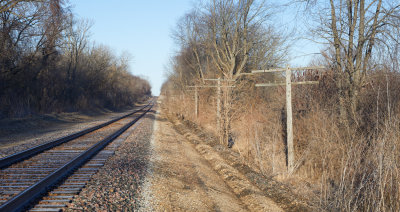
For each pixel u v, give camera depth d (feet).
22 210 15.64
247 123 48.78
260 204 23.21
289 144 32.48
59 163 27.45
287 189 26.61
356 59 35.35
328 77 40.42
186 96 117.50
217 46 98.27
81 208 16.48
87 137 47.37
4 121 61.62
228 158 40.75
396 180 19.31
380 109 28.09
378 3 32.81
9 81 79.46
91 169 25.73
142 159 32.81
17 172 23.59
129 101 252.83
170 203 20.49
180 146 48.88
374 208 19.40
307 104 41.57
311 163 33.17
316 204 22.67
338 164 29.76
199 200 22.74
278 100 53.01
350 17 36.88
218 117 54.90
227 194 26.61
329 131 32.58
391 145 20.13
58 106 101.81
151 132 61.82
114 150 36.45
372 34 32.94
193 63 123.13
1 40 72.18
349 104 34.24
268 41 89.35
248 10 84.23
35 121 71.05
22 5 69.41
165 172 29.12
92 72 147.43
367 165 23.06
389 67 28.35
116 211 17.01
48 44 88.12
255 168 34.55
